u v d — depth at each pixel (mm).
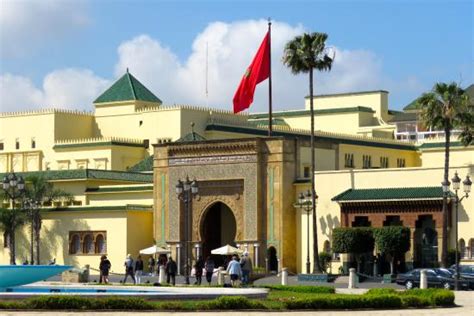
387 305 58281
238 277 76812
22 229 116688
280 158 103250
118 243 109750
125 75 144500
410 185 97812
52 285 75938
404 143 144500
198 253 107500
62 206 116562
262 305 56000
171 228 108875
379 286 83938
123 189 114875
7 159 143125
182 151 109000
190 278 98312
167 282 85062
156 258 110125
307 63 100438
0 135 144625
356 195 99375
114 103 141875
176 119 134375
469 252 93938
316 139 111938
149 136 137375
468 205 94250
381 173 99312
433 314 54125
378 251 95312
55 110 139875
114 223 110188
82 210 112438
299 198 101875
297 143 104875
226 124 135875
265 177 104062
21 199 113438
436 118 94125
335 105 163000
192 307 54969
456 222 82750
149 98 142250
